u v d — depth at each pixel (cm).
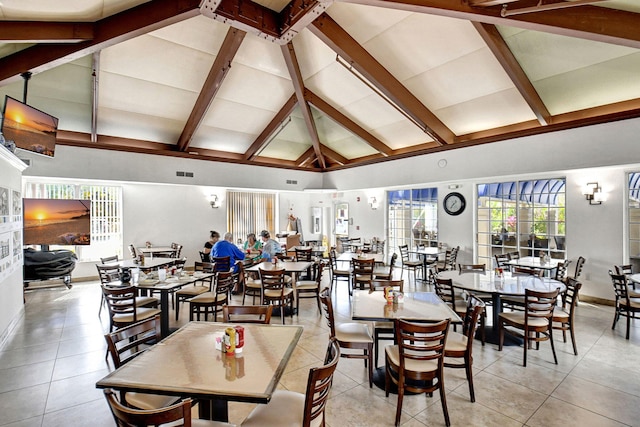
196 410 255
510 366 330
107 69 547
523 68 493
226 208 972
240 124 794
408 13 443
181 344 212
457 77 548
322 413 188
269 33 431
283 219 1106
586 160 527
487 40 426
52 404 265
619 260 537
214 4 364
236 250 599
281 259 625
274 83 669
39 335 416
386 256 950
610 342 389
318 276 506
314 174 1053
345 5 446
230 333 195
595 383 296
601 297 555
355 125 788
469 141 680
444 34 467
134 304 365
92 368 328
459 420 244
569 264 590
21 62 423
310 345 382
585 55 443
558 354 358
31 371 321
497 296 409
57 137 662
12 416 248
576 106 537
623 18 337
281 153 983
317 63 600
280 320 471
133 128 717
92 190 765
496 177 665
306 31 523
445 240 801
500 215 708
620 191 536
